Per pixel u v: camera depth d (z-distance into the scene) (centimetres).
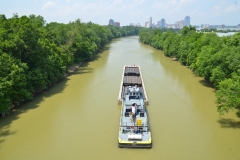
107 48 11100
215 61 4200
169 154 2380
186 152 2412
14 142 2606
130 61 7438
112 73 5688
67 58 5594
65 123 3044
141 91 3778
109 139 2669
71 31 6850
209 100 3875
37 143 2589
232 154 2375
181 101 3819
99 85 4675
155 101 3816
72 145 2548
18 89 3478
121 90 4091
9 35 3756
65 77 5325
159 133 2788
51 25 8000
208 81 4994
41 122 3073
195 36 7288
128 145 2459
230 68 3838
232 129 2877
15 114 3316
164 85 4709
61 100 3850
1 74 3244
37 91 4184
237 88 2892
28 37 3925
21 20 4031
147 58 8112
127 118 2875
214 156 2342
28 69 4053
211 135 2744
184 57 6594
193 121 3100
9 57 3459
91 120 3131
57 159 2309
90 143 2588
